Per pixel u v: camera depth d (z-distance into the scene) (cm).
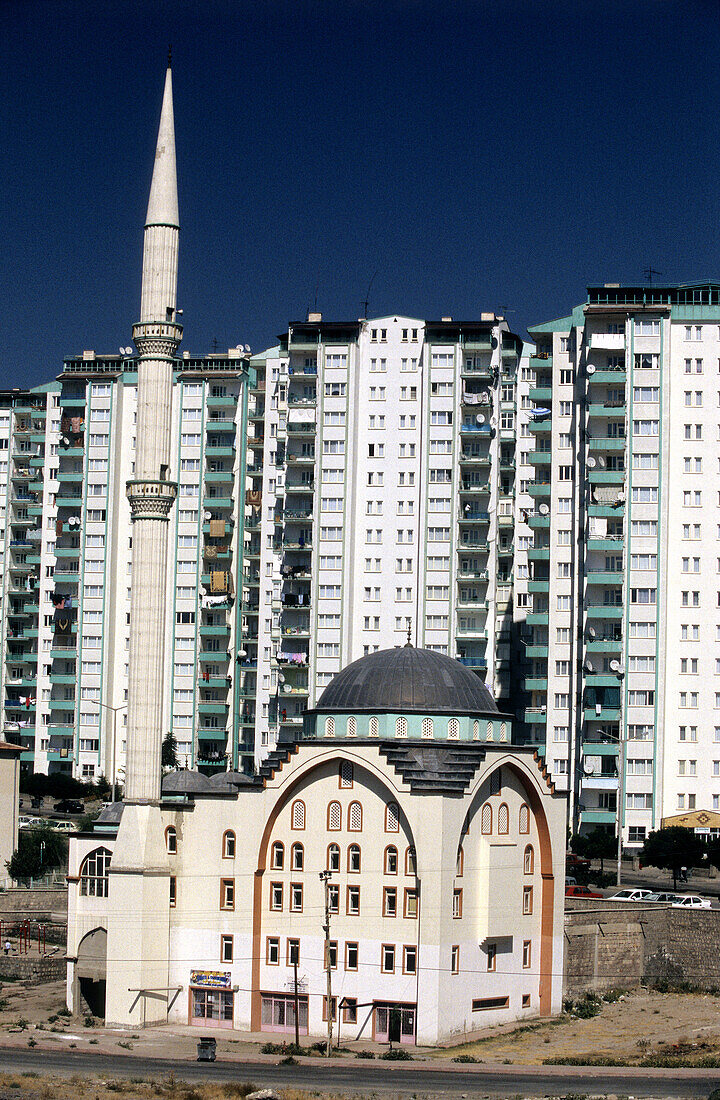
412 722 11362
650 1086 9200
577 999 12281
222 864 11481
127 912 11338
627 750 17512
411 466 19762
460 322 19738
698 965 12838
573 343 18725
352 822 11088
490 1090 9038
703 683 17550
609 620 17838
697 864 15975
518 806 11656
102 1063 9856
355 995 10906
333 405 19900
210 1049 10106
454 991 10812
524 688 18525
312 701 19662
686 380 17888
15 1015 11550
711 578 17662
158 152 12144
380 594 19688
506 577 19688
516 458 19912
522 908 11588
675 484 17825
